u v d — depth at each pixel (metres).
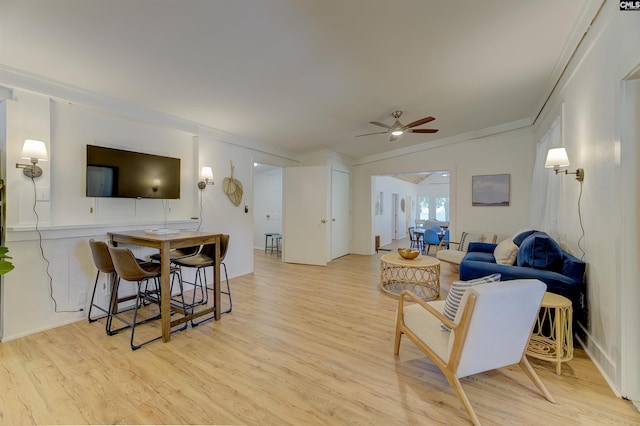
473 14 1.96
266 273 4.92
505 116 4.34
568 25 2.12
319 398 1.75
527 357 2.21
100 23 1.90
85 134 2.93
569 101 2.73
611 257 1.89
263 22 1.96
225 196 4.41
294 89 3.02
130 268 2.35
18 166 2.42
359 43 2.25
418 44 2.30
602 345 2.01
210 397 1.75
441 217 11.82
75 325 2.72
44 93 2.55
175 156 3.77
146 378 1.92
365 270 5.16
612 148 1.86
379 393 1.80
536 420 1.57
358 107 3.57
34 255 2.55
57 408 1.64
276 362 2.14
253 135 4.63
